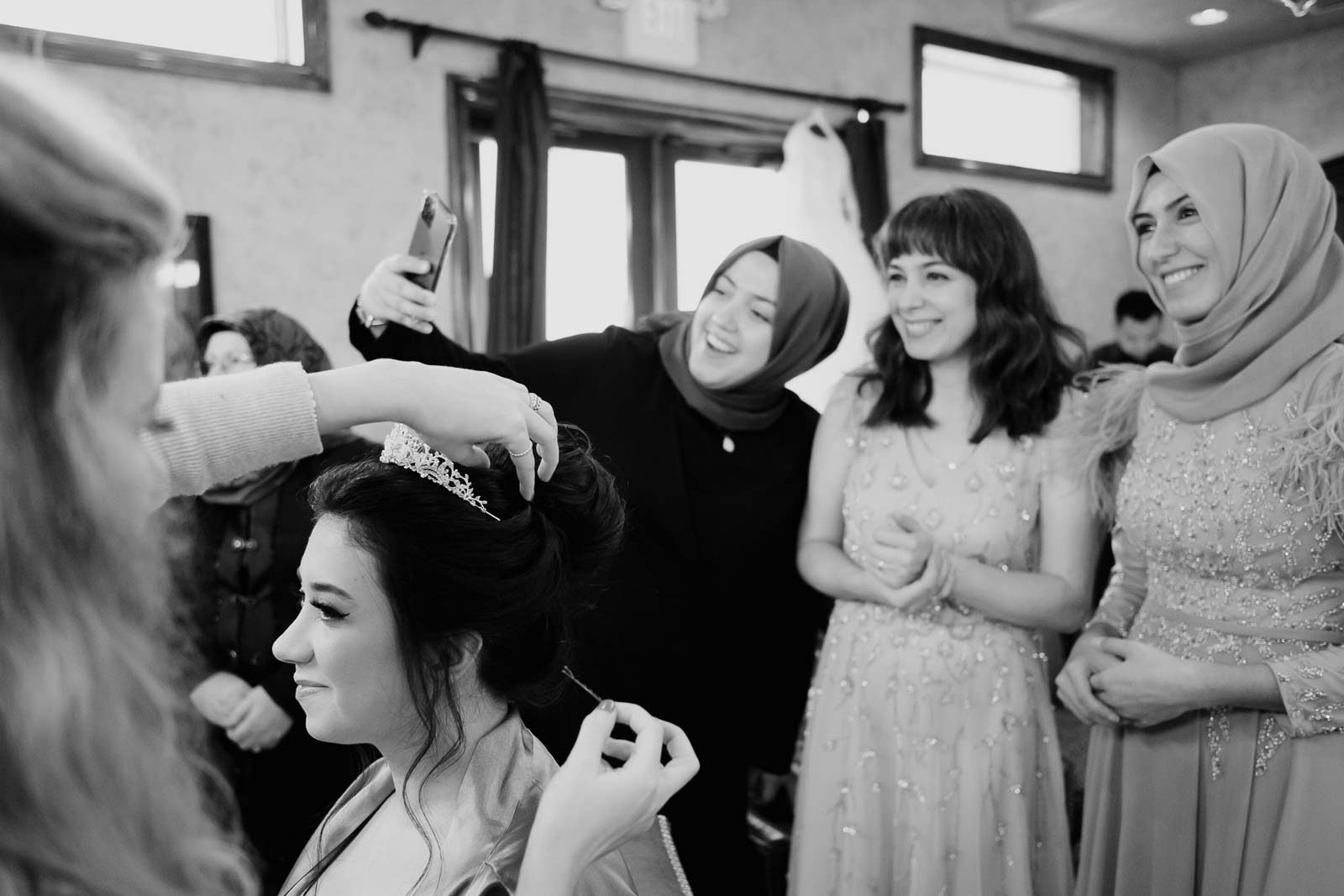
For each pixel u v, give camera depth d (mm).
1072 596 1724
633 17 4309
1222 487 1487
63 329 457
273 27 3670
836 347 2123
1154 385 1619
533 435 907
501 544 899
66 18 3287
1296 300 1454
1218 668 1440
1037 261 1840
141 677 497
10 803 454
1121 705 1521
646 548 1921
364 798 1046
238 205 3566
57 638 457
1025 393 1788
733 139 4664
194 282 3471
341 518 898
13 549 449
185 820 523
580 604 1086
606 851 787
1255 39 5773
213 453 809
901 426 1864
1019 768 1725
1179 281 1572
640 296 4578
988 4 5434
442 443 880
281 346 2383
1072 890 1766
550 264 4391
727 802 1993
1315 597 1451
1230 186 1505
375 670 905
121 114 507
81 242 450
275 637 2121
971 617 1758
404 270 1645
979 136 5570
